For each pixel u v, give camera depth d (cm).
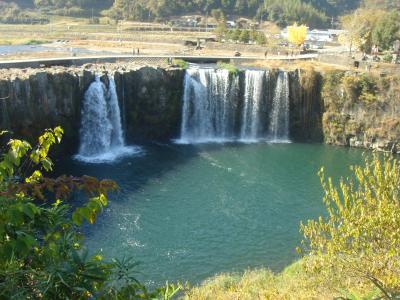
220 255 2952
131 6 16000
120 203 3644
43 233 749
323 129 5859
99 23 15212
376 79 5578
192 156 4991
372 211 1577
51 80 4553
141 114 5488
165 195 3862
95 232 3152
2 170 749
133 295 755
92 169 4469
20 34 12494
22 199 695
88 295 699
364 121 5638
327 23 17588
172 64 6006
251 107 5925
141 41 11162
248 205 3747
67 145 4878
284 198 3912
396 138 5494
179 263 2836
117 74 5125
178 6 16350
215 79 5812
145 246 3019
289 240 3181
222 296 2183
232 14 17075
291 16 16388
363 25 8638
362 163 5031
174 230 3259
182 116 5775
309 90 5838
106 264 759
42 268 695
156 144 5472
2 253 631
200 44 10000
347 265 1675
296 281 2247
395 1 17750
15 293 629
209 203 3750
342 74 5744
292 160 5016
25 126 4316
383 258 1594
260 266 2820
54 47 9800
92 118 4934
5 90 4109
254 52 8912
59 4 17100
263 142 5788
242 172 4512
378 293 1622
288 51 8644
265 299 2030
